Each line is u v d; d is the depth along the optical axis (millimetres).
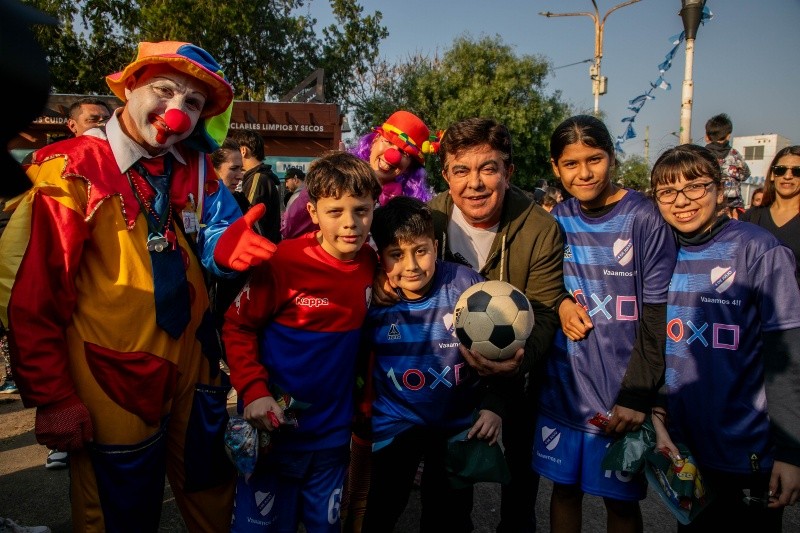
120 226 1969
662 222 2254
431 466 2340
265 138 15398
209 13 19609
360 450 2430
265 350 2217
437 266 2348
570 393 2340
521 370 2188
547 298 2391
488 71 23938
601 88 16016
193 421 2238
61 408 1863
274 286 2135
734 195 6273
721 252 2143
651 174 2283
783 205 4199
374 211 2270
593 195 2342
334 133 15547
